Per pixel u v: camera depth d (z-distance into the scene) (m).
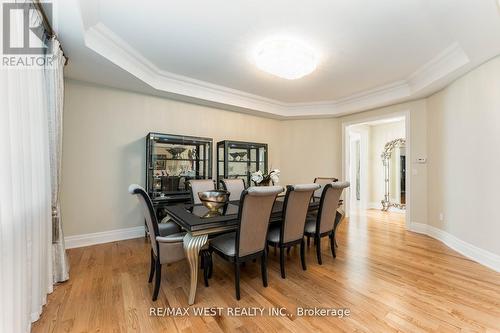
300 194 2.32
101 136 3.35
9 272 1.20
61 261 2.18
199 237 1.91
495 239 2.51
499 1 1.69
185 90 3.81
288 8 2.04
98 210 3.32
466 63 2.66
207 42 2.62
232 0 1.95
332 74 3.51
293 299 1.95
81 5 1.83
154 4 2.00
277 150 5.56
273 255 2.99
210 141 4.20
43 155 1.84
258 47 2.72
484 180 2.66
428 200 3.85
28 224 1.51
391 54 2.89
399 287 2.14
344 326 1.61
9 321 1.20
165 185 3.73
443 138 3.45
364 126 6.34
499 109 2.47
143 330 1.56
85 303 1.86
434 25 2.29
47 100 2.04
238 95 4.40
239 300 1.93
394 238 3.65
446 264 2.65
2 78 1.19
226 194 2.61
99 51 2.44
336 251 3.09
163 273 2.40
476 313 1.75
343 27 2.32
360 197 6.35
